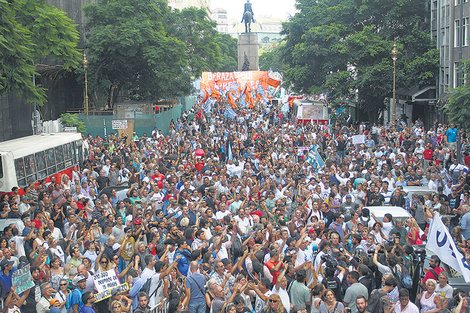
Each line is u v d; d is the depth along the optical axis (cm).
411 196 1877
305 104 4888
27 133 4272
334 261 1089
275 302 902
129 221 1457
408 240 1380
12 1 1964
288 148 2891
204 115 5391
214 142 3250
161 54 4616
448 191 1986
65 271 1125
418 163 2441
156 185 1788
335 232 1190
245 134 4156
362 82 4466
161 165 2198
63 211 1664
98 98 5241
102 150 2930
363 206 1695
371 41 4597
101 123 4300
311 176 2203
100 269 1084
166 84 5247
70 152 2631
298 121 4894
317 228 1395
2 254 1145
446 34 4253
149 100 5547
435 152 2708
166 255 1102
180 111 6012
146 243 1377
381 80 4462
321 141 3372
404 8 4662
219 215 1606
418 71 4472
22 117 4253
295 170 2223
